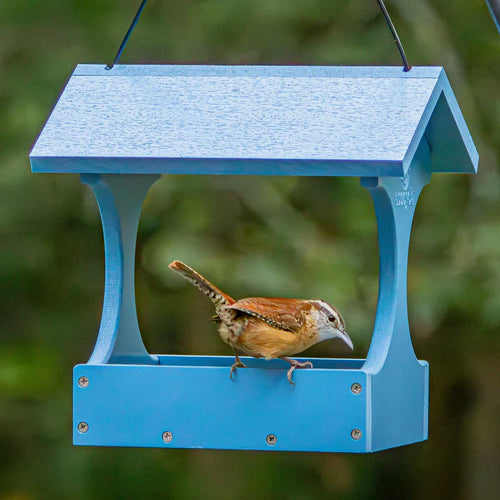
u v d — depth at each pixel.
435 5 12.88
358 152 7.16
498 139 12.50
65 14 13.12
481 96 12.70
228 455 14.50
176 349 12.80
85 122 7.82
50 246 13.04
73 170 7.50
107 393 7.50
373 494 14.75
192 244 12.05
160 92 8.05
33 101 12.84
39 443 13.72
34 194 12.89
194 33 13.02
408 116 7.45
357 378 7.27
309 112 7.64
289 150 7.27
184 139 7.53
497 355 13.76
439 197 12.23
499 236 12.02
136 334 8.38
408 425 7.82
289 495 14.53
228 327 7.47
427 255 12.12
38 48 13.05
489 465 14.28
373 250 11.98
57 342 13.32
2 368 13.20
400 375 7.68
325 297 11.65
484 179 12.27
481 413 14.09
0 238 13.01
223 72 8.18
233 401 7.39
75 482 13.82
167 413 7.45
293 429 7.32
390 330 7.59
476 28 12.79
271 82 8.01
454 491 14.44
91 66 8.39
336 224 12.19
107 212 8.17
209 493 14.21
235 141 7.45
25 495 13.68
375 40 12.74
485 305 11.87
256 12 12.98
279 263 11.94
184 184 12.31
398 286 7.70
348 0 12.88
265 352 7.41
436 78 7.75
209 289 7.46
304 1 12.88
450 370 13.80
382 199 7.57
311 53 12.80
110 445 7.50
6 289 13.19
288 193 12.34
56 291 13.24
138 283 12.34
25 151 12.79
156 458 14.21
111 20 13.12
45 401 13.50
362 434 7.25
